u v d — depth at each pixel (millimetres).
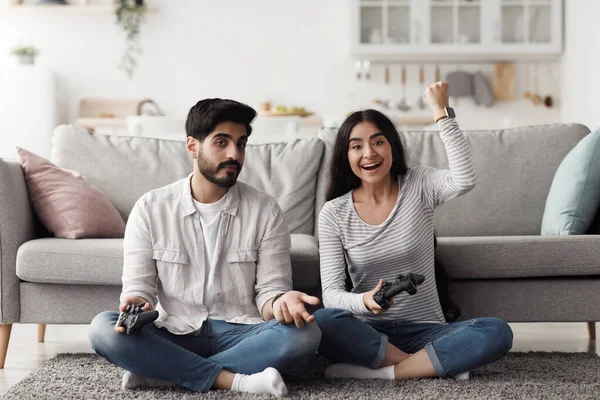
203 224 2127
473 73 6621
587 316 2457
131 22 6551
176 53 6625
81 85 6605
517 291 2459
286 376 2158
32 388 2047
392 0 6285
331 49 6629
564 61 6359
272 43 6629
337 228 2223
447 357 2041
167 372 1949
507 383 2023
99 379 2146
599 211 2785
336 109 6660
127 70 6594
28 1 6488
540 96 6590
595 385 2029
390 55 6391
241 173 2961
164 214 2125
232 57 6629
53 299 2494
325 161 2977
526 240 2434
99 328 1941
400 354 2098
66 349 2793
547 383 2037
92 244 2486
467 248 2426
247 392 1935
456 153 2141
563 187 2756
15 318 2496
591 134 2787
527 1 6281
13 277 2494
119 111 6586
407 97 6664
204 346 2072
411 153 3021
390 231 2182
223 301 2115
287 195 2896
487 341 2016
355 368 2104
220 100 2062
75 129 3068
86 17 6578
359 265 2203
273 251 2141
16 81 6133
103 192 2949
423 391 1933
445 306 2404
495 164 2996
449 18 6309
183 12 6605
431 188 2211
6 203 2510
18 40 6566
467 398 1873
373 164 2158
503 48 6293
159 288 2145
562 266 2414
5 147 6148
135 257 2096
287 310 1947
